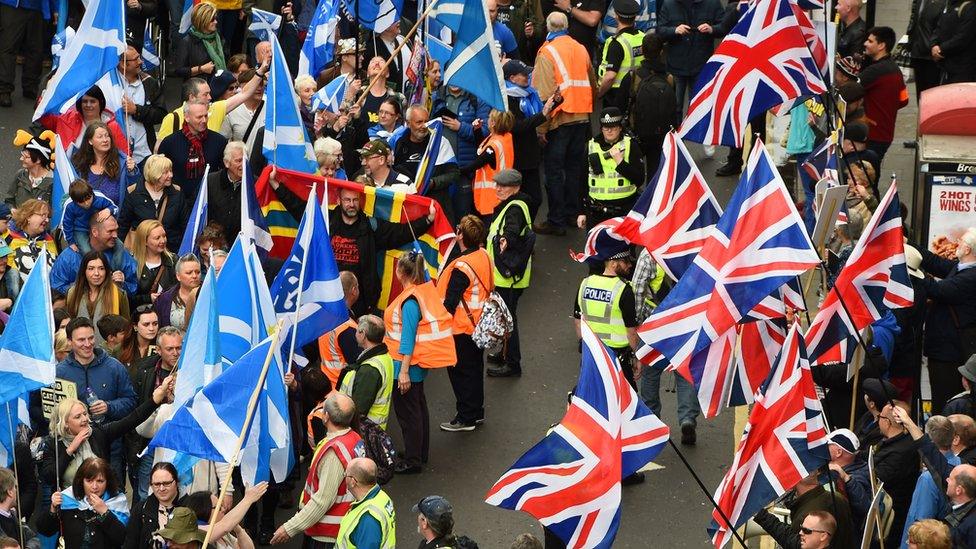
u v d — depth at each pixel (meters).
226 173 18.50
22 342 13.79
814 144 19.44
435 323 16.83
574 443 12.78
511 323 17.64
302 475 17.02
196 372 13.97
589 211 20.25
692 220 14.95
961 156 18.14
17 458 14.60
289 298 15.48
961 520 12.99
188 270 16.41
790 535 13.07
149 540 13.37
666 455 17.48
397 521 16.22
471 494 16.78
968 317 16.73
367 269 18.22
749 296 13.36
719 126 16.70
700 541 15.98
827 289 15.91
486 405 18.58
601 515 12.74
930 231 18.22
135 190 18.64
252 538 15.83
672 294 13.60
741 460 13.09
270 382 13.41
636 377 17.05
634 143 19.98
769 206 13.32
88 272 16.66
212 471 14.70
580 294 16.89
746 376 14.53
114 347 16.17
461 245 17.66
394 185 18.61
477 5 18.12
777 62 16.47
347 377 15.77
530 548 12.19
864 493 13.45
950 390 16.91
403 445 17.80
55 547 14.84
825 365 15.70
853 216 16.86
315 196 15.31
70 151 19.97
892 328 16.00
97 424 14.83
